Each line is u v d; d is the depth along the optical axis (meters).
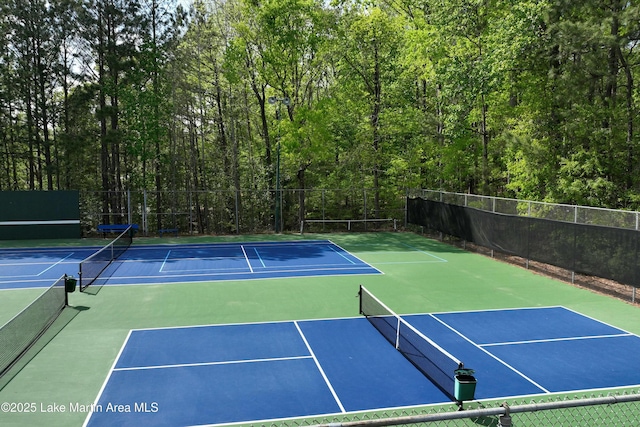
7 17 32.91
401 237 31.86
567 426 8.41
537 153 22.17
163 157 36.28
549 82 22.77
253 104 40.81
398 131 33.59
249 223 40.41
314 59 34.75
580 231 17.77
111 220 38.81
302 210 34.91
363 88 36.00
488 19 25.55
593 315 14.93
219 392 9.59
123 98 33.09
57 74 33.84
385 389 9.78
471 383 8.59
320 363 11.08
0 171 43.31
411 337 11.88
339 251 26.56
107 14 32.91
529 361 11.31
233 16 36.19
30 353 11.55
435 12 29.38
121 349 11.87
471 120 29.17
